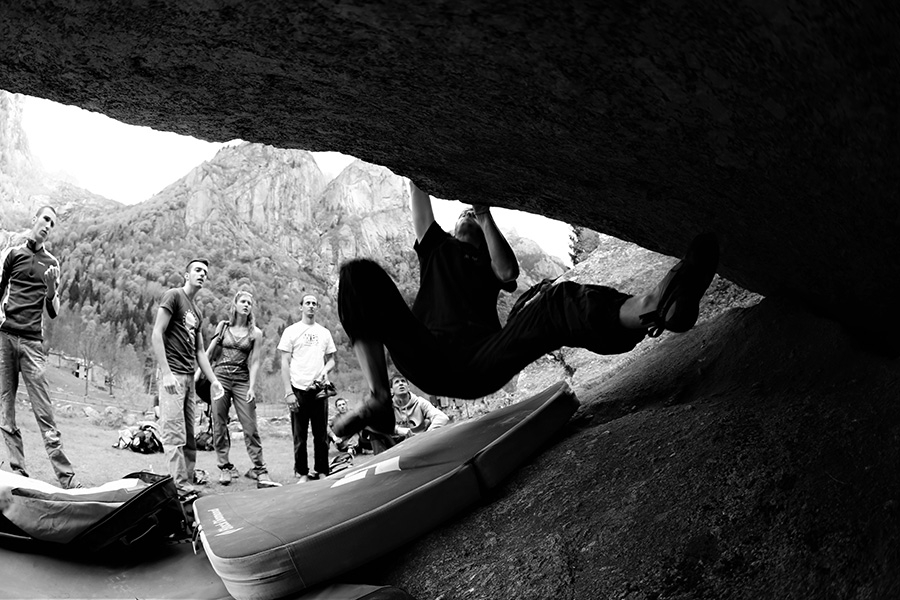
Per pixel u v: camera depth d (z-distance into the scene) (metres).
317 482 5.33
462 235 4.01
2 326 6.66
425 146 3.50
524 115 2.93
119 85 3.04
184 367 6.99
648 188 3.39
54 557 4.94
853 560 2.46
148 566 5.04
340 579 3.79
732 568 2.73
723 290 5.91
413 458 4.44
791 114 2.29
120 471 8.76
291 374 8.06
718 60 2.17
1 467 7.09
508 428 4.31
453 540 3.73
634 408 4.48
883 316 3.58
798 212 2.99
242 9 2.37
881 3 1.71
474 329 3.70
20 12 2.42
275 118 3.39
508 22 2.24
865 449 2.91
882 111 2.06
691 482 3.26
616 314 3.24
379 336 3.52
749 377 3.99
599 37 2.22
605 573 3.00
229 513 4.74
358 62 2.71
